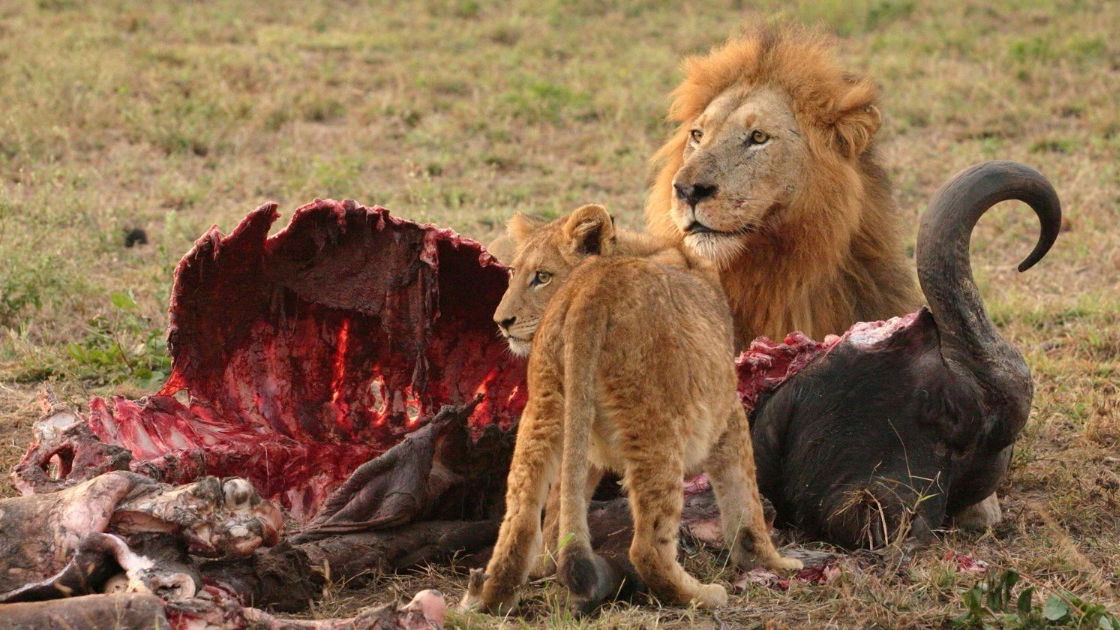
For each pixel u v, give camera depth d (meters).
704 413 8.48
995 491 10.28
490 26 35.69
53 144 22.98
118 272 17.09
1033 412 12.56
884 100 28.23
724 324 9.17
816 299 11.59
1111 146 24.78
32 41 29.59
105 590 7.36
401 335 10.28
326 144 24.55
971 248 19.69
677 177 11.16
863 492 9.34
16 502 7.59
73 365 13.88
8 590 7.32
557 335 8.23
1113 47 32.31
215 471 9.87
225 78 27.67
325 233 9.98
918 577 8.76
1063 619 8.00
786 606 8.37
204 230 18.55
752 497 9.03
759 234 11.30
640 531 8.20
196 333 10.12
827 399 9.63
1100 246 19.22
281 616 8.16
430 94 28.20
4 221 17.75
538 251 10.31
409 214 19.64
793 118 11.38
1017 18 36.69
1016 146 25.55
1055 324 16.19
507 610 8.05
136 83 26.70
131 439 9.62
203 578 7.76
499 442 9.56
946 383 9.45
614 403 8.14
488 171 23.39
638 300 8.18
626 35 35.91
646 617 8.02
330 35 33.53
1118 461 11.59
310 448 10.23
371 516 8.91
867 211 11.90
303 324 10.44
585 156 24.48
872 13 37.34
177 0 36.91
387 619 7.16
